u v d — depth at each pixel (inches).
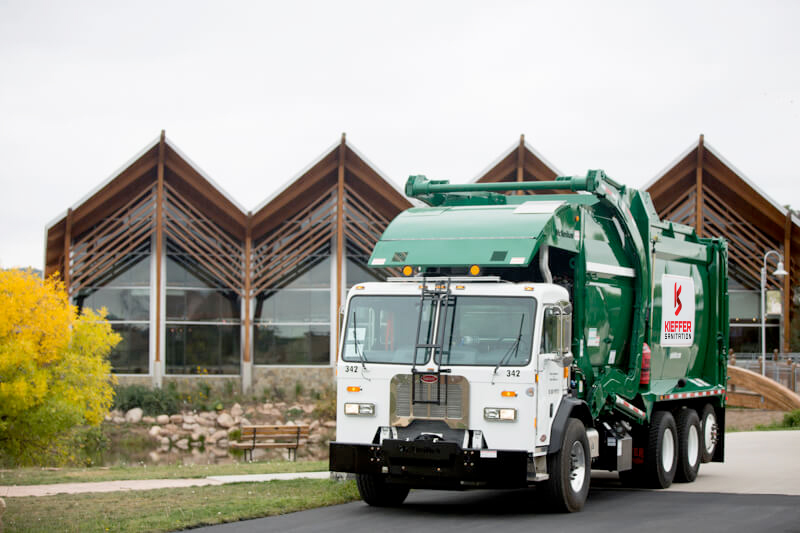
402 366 485.7
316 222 1604.3
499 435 469.1
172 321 1619.1
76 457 1141.1
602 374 562.6
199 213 1578.5
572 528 440.5
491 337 477.4
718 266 748.6
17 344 1000.9
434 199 605.6
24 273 1047.6
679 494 585.0
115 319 1604.3
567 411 490.0
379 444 486.6
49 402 1027.3
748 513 485.4
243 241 1617.9
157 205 1558.8
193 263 1630.2
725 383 755.4
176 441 1357.0
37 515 481.7
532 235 498.0
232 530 438.0
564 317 488.7
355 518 478.9
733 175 1599.4
